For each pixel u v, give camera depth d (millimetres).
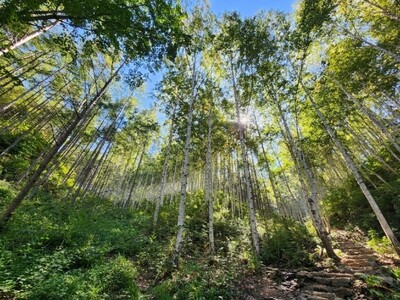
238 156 21875
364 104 16719
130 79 10289
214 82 13258
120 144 24766
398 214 10891
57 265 5543
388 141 15992
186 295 5379
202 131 14047
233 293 5832
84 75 10859
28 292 4324
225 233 12391
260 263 8180
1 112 15445
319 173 28203
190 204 16891
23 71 14477
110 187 29797
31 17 4047
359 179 10023
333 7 10820
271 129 15531
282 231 10945
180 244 8062
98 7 4109
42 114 19828
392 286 5574
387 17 11148
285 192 31125
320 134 16250
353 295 5852
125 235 9539
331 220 17719
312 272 7543
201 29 12266
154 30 5145
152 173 31781
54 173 20156
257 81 12695
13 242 6281
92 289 4793
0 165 14023
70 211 11422
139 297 5164
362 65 11914
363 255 9219
